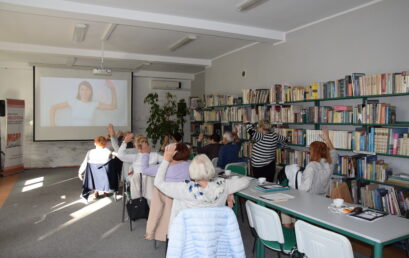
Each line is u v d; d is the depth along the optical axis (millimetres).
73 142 9586
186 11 4559
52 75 8898
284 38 5535
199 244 1864
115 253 3469
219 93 7801
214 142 5523
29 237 3928
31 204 5395
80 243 3746
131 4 4273
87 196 5445
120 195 6004
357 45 4230
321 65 4805
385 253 2760
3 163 8570
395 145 3498
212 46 6719
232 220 1922
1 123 8812
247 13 4605
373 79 3695
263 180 3502
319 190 3312
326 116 4426
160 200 3275
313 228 2088
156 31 5590
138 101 10211
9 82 8820
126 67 9008
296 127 5352
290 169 3566
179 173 2922
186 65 8625
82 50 7000
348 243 1909
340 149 4148
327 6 4254
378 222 2262
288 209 2580
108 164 5410
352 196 3902
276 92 5238
